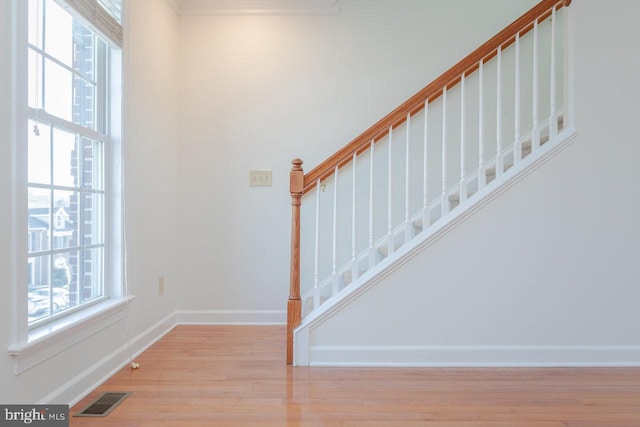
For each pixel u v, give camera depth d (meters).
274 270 3.26
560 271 2.36
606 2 2.36
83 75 2.12
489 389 2.03
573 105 2.37
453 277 2.36
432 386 2.07
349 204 3.22
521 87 3.17
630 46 2.36
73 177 2.03
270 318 3.26
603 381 2.13
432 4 3.22
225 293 3.27
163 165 2.96
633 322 2.36
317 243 2.43
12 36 1.52
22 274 1.55
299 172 2.40
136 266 2.52
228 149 3.25
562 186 2.35
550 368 2.31
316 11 3.23
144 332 2.65
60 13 1.92
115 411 1.79
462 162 2.40
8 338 1.50
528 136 2.81
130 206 2.43
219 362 2.41
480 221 2.36
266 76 3.25
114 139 2.32
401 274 2.37
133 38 2.47
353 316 2.37
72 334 1.86
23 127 1.56
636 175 2.36
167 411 1.80
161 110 2.92
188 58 3.24
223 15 3.24
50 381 1.72
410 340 2.37
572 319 2.36
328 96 3.25
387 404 1.87
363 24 3.24
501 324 2.36
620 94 2.36
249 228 3.26
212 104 3.25
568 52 2.39
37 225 1.76
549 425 1.68
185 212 3.26
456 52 3.22
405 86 3.23
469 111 3.17
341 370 2.29
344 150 2.41
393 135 3.20
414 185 3.20
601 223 2.36
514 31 2.38
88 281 2.16
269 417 1.75
